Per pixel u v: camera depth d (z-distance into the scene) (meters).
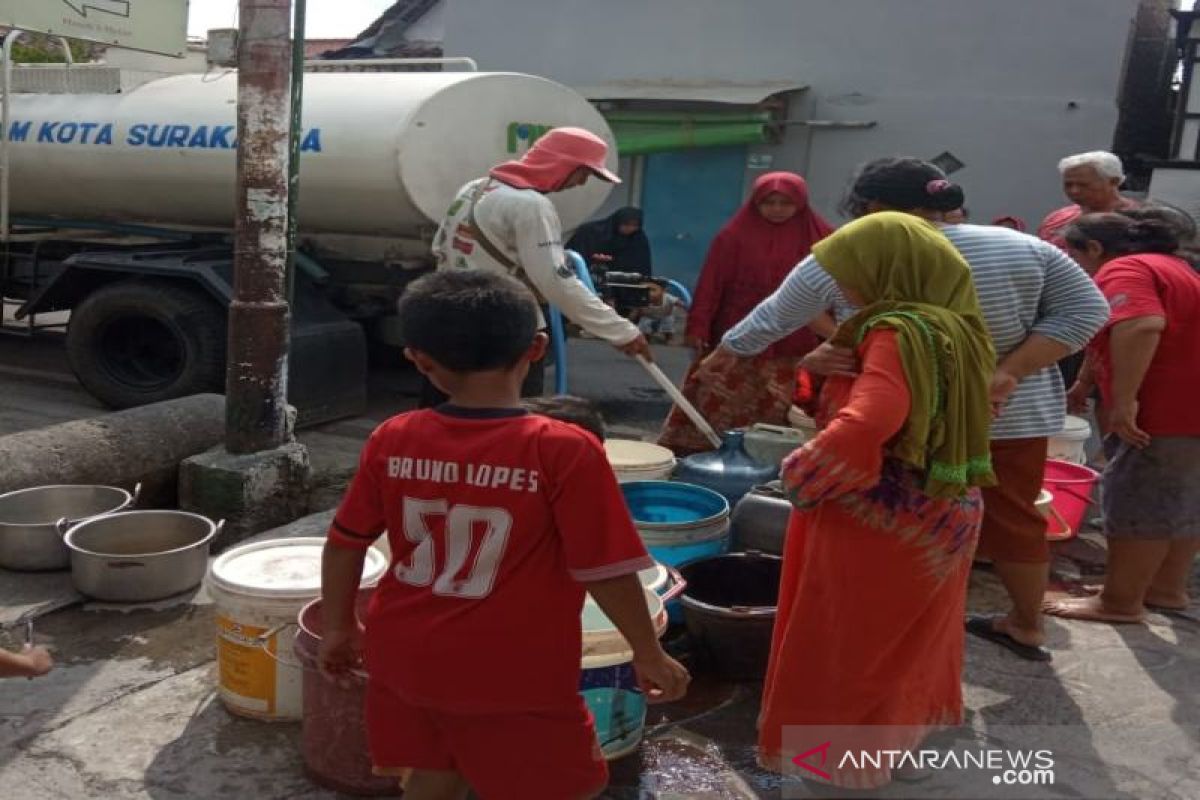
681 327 10.27
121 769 2.79
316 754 2.72
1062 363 6.42
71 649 3.45
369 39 15.12
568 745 1.98
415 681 1.92
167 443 4.75
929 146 10.37
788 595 2.54
